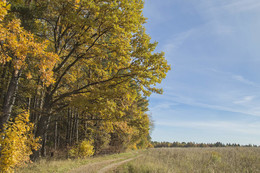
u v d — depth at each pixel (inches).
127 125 860.6
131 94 518.0
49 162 462.6
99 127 911.7
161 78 448.5
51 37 587.2
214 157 557.3
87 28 485.4
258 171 418.3
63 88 692.1
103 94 480.7
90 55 520.7
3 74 535.2
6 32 248.4
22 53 258.1
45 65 281.0
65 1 412.5
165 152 807.1
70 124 968.3
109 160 634.8
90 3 400.5
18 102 603.5
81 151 708.0
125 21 429.7
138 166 409.7
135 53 457.7
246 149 871.7
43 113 496.4
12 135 280.7
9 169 271.4
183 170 399.9
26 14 394.9
